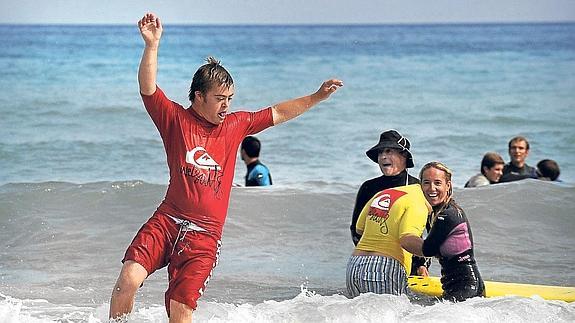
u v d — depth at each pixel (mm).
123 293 10102
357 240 14312
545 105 53312
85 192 20016
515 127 44156
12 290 13898
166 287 14188
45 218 18516
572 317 11586
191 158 10445
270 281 14781
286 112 11133
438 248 12742
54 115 45656
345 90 62094
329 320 11297
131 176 29094
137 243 10344
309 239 17719
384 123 44594
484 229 18062
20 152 33312
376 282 12852
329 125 42719
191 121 10562
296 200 19922
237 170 29031
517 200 19578
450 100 56625
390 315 11344
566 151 38125
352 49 118375
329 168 31188
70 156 32750
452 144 38031
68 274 15023
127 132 39406
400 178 14102
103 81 67062
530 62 88688
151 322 11016
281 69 82688
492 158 22219
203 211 10422
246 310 11797
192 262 10336
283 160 32812
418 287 13391
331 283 14734
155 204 19531
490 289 13492
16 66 80625
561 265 15977
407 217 12977
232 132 10750
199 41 144875
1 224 18266
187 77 72875
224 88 10461
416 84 67250
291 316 11445
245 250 16859
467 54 103500
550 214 18969
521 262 16141
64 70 76562
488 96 59500
